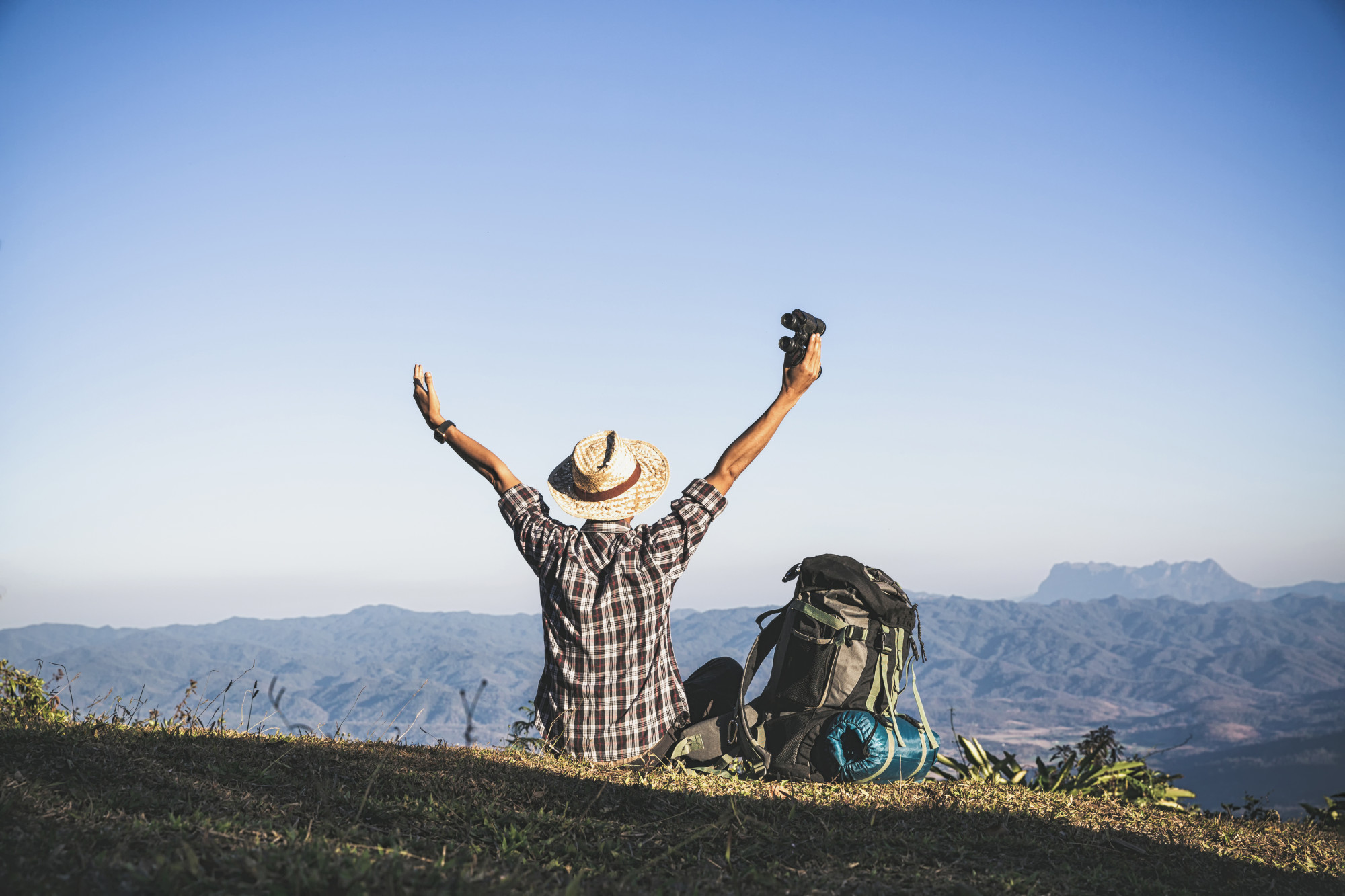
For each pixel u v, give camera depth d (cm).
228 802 297
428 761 407
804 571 495
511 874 247
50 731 392
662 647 454
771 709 493
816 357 449
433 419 474
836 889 266
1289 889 355
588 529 447
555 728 446
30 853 217
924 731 474
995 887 284
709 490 450
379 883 218
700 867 281
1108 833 390
